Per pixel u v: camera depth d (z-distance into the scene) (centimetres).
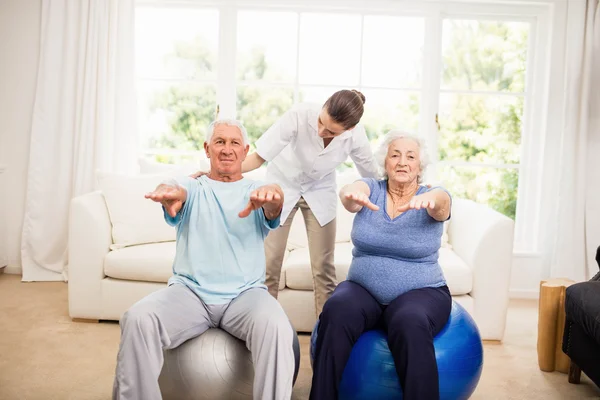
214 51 411
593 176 395
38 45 407
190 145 420
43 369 261
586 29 386
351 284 226
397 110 411
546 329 276
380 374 199
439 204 214
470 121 416
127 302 319
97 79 396
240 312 198
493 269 307
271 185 199
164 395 198
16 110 413
